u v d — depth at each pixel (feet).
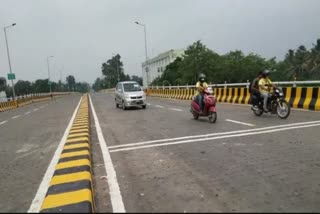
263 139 26.55
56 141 31.86
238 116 42.22
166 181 17.24
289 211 12.99
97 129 38.01
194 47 231.30
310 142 24.68
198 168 19.30
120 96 68.69
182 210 13.47
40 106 111.86
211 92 38.88
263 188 15.56
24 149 29.04
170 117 46.29
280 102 37.91
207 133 30.81
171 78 285.23
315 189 15.23
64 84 475.31
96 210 13.99
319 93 44.01
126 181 17.65
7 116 74.02
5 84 301.63
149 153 23.85
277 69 252.21
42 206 13.89
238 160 20.59
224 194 15.01
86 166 19.69
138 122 42.60
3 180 19.51
